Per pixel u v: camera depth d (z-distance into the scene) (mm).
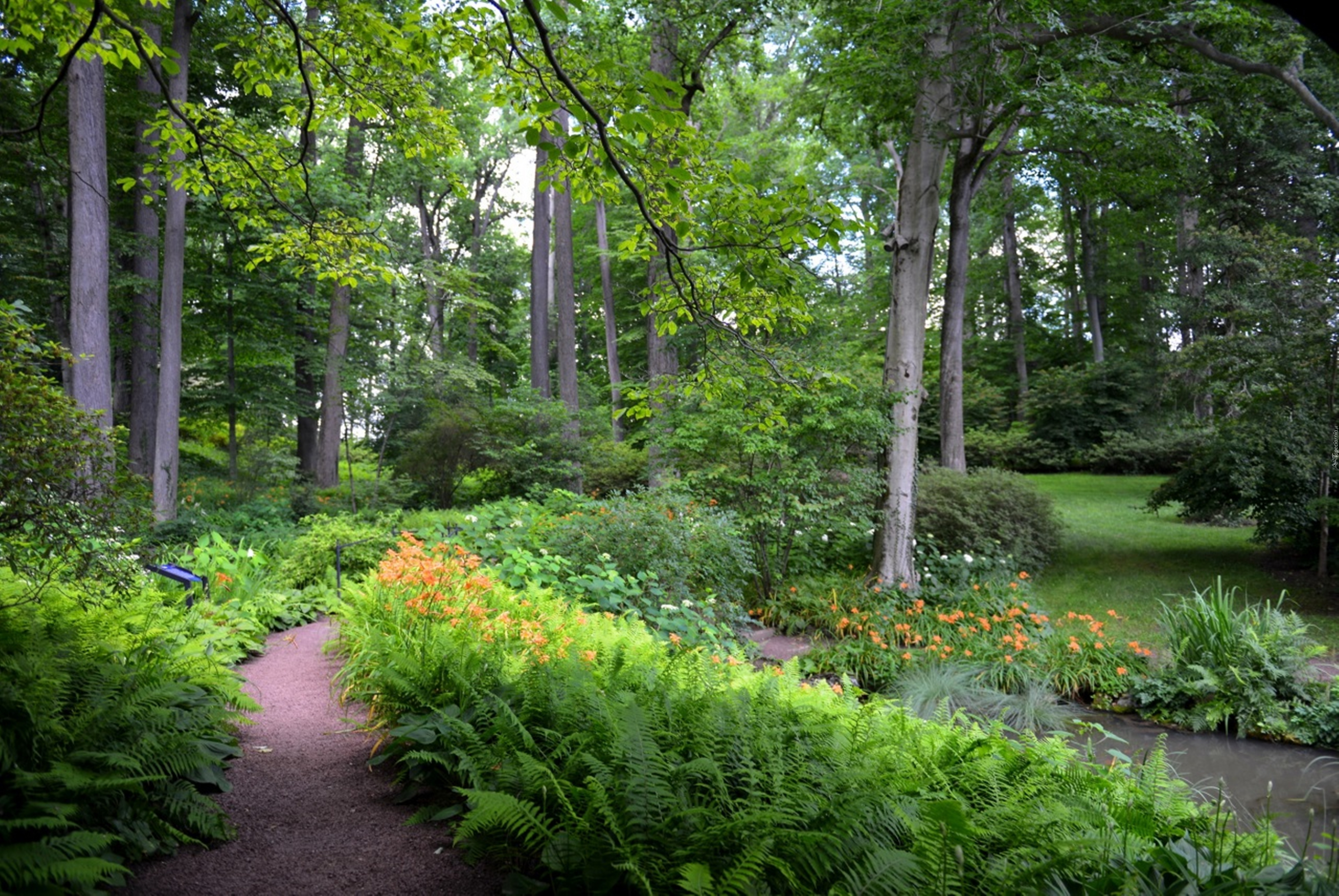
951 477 14992
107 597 5250
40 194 15234
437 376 18594
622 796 3283
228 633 6750
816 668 9688
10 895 2451
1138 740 7980
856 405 12117
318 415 23109
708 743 3703
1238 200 18594
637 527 9688
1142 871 3186
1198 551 15188
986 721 8086
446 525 12578
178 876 3270
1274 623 8766
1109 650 9461
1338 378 11945
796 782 3432
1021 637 9367
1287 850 5551
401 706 4766
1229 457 12672
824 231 5086
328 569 9914
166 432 13594
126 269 18328
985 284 34000
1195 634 8852
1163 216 21109
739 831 3008
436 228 33594
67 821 2873
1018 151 16484
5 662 3479
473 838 3588
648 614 8586
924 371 28859
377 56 6148
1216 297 13016
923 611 11383
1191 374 14500
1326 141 18281
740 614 10336
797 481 11719
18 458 4598
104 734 3377
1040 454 27625
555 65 4117
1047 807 3682
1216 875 3084
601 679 4852
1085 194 17047
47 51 12211
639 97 4227
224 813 3744
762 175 22969
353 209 15914
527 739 3764
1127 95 12477
